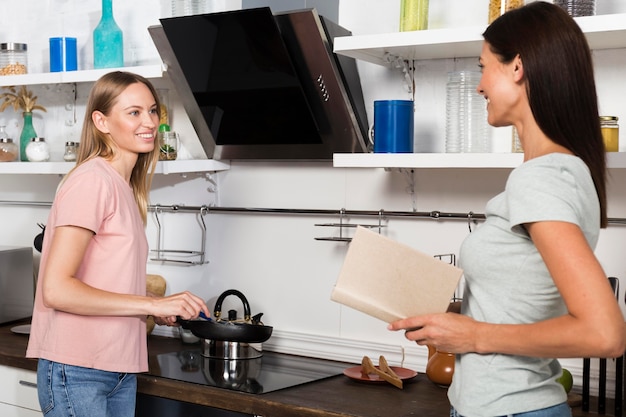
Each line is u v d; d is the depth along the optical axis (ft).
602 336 3.73
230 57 8.41
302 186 9.26
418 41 7.34
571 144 4.26
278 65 8.19
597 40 7.03
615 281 7.07
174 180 10.25
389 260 4.71
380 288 4.77
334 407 6.87
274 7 8.55
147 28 9.56
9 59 10.58
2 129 11.01
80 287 6.41
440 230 8.42
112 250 6.73
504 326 4.23
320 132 8.57
